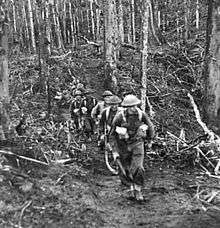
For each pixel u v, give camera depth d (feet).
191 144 29.25
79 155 29.32
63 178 21.01
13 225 15.42
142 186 20.84
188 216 18.15
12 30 85.30
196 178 24.45
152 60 59.26
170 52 60.54
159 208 19.40
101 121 28.91
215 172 25.07
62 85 56.85
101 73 60.64
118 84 53.06
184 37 66.54
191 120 44.19
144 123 20.12
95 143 35.68
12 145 22.21
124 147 20.20
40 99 52.31
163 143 29.94
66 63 63.57
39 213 16.63
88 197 19.39
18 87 54.95
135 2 86.22
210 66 31.91
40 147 24.75
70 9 97.14
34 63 65.00
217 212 18.70
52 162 23.54
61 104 49.37
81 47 80.79
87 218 17.15
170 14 88.12
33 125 35.70
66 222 16.39
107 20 53.01
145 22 35.45
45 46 57.57
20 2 92.02
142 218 18.12
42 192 18.42
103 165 27.50
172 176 24.90
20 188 18.10
